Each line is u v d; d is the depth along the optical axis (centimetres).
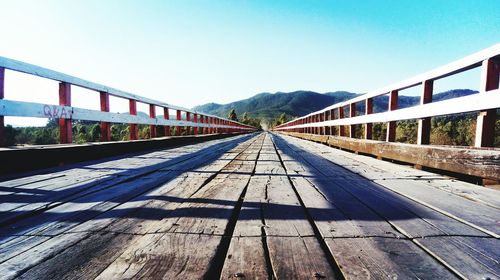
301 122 1692
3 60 305
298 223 167
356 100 660
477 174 265
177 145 896
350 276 109
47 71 359
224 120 1873
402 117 419
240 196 234
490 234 151
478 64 279
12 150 329
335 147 828
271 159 499
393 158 434
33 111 349
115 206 202
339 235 149
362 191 254
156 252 128
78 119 430
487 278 107
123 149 573
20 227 161
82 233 151
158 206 201
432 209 197
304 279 106
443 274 111
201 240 141
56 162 395
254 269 113
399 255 127
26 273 110
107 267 115
